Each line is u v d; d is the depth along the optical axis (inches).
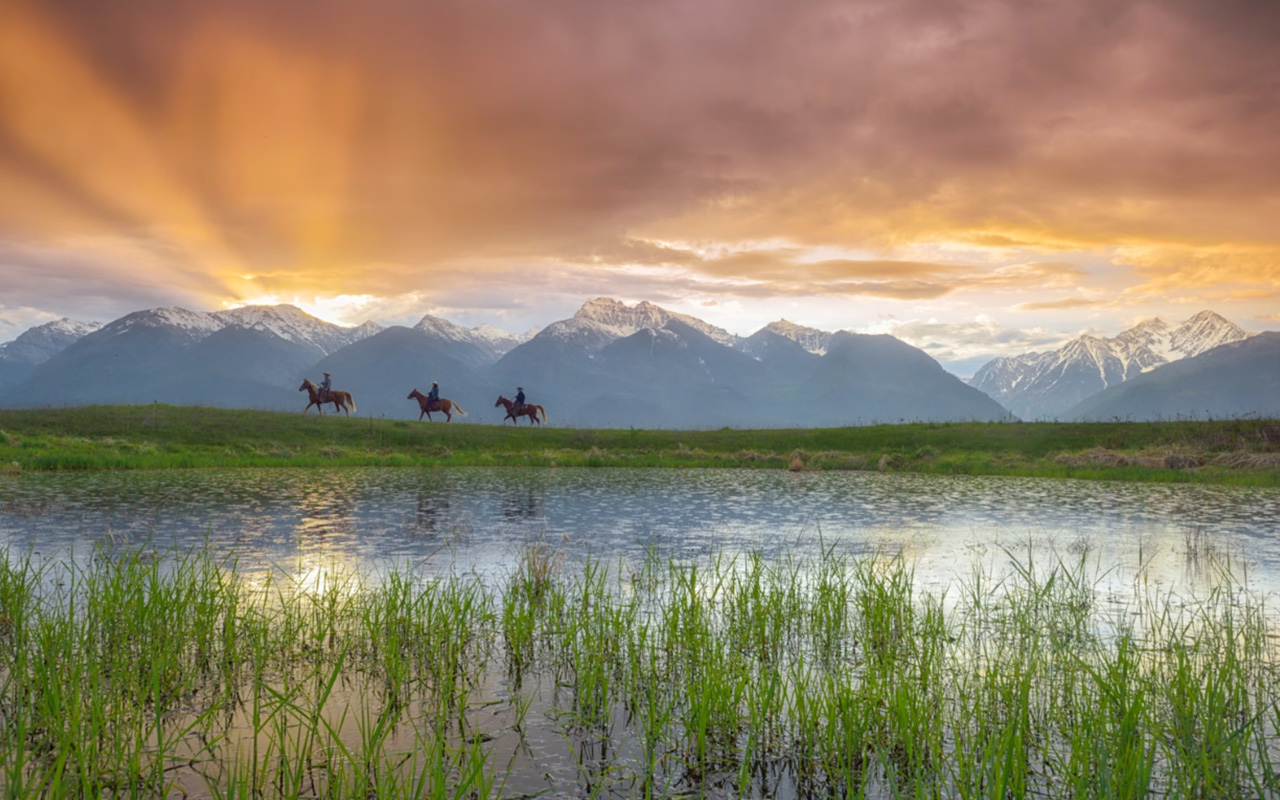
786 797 243.9
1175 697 285.4
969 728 280.2
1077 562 625.3
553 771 256.7
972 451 2092.8
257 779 245.4
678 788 248.2
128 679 315.6
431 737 283.0
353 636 406.0
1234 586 531.8
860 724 275.3
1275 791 235.9
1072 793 238.8
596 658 341.4
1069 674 325.4
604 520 872.3
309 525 799.7
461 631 378.0
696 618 380.8
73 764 247.9
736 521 874.8
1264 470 1546.5
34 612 410.9
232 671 348.8
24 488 1127.0
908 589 490.9
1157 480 1525.6
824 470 1854.1
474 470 1710.1
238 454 1831.9
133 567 433.7
